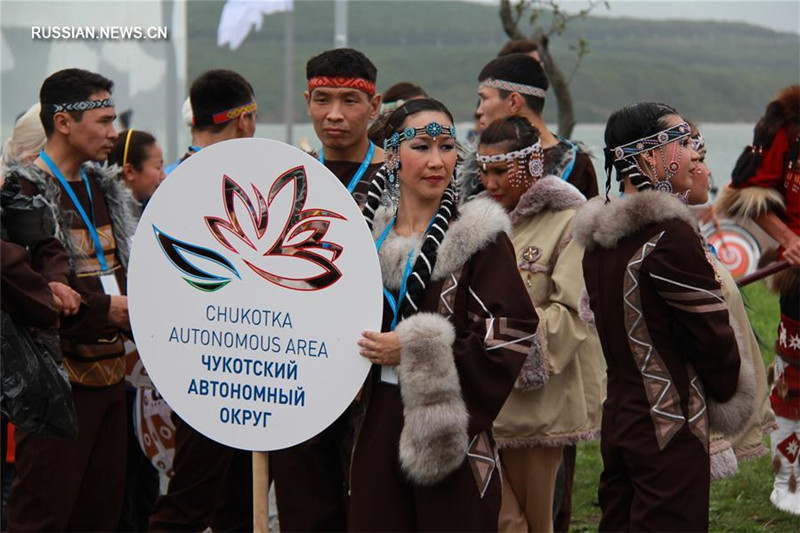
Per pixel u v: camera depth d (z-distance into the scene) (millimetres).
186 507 4535
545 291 3902
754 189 5141
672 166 3449
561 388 3859
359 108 4051
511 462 3936
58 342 3732
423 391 3094
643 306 3322
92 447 4102
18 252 3568
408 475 3164
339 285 3166
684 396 3322
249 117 4977
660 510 3273
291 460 3828
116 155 5223
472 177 4363
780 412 5145
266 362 3221
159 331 3270
